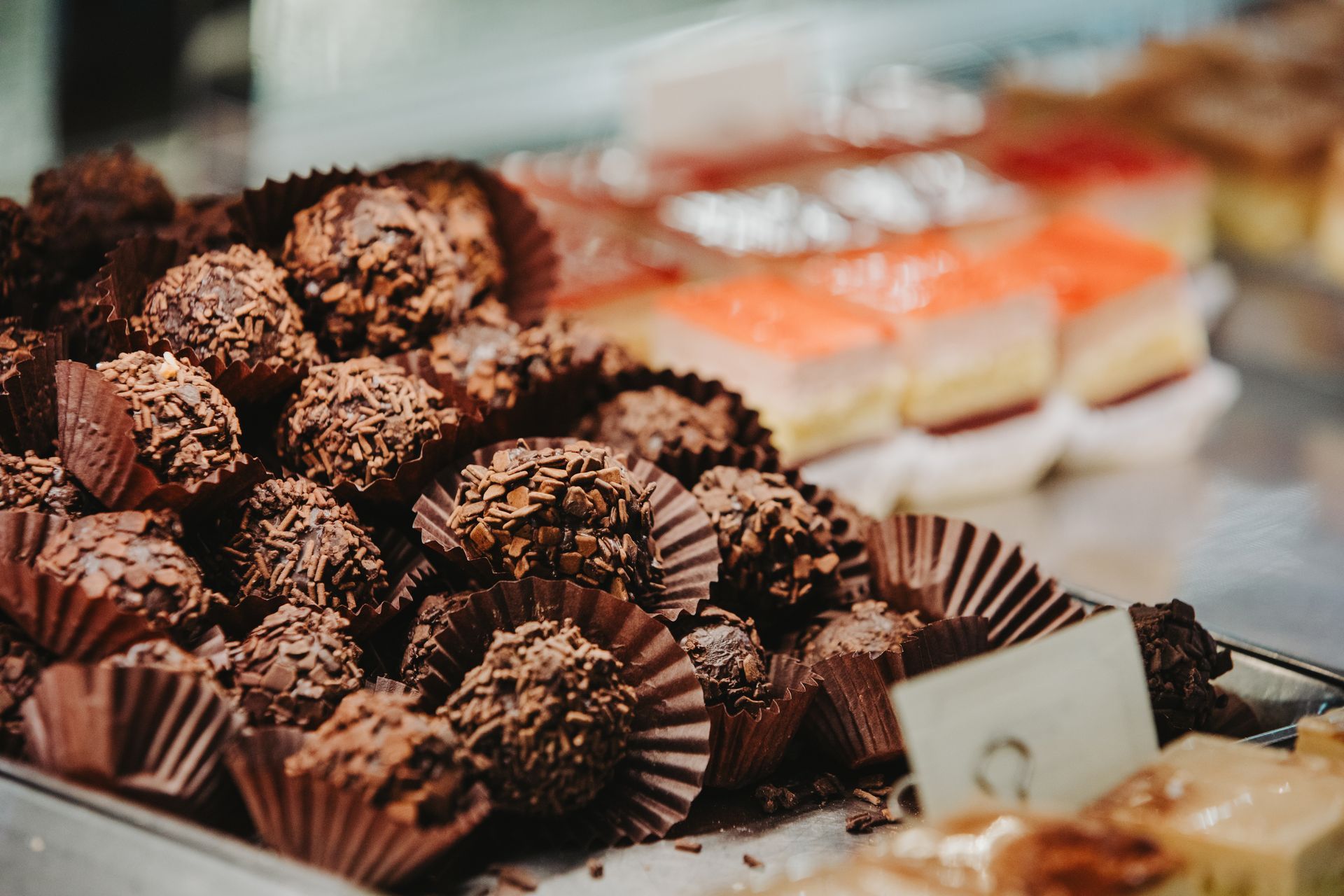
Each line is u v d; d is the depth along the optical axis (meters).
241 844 0.50
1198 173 1.05
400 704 0.52
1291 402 0.95
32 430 0.56
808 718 0.57
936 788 0.51
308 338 0.59
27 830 0.50
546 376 0.60
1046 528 0.80
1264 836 0.52
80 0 0.85
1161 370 0.90
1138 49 1.21
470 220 0.64
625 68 0.95
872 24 1.07
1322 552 0.75
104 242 0.62
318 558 0.56
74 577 0.52
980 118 1.08
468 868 0.53
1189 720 0.57
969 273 0.85
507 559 0.55
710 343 0.80
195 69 0.88
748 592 0.59
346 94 0.88
